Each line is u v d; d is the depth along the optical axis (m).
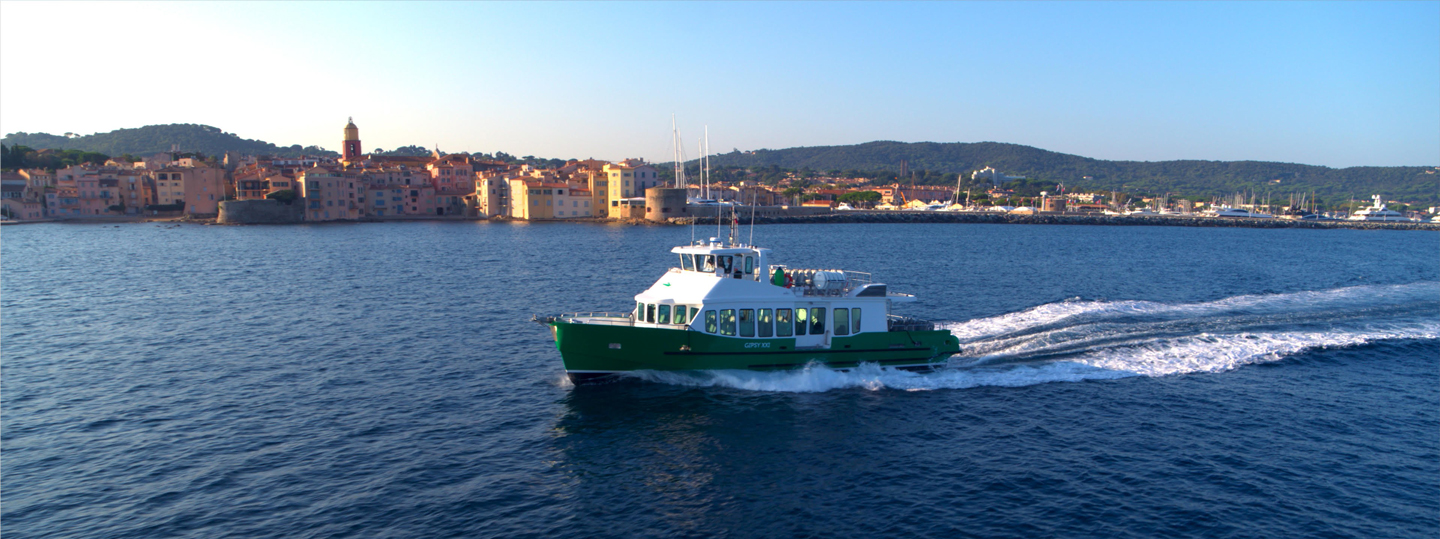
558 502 20.45
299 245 112.75
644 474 22.22
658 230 160.62
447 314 48.31
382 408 28.06
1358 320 42.00
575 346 28.86
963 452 23.77
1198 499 20.58
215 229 158.88
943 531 19.08
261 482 21.47
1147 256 100.50
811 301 30.09
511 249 104.69
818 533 19.02
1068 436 25.00
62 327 44.50
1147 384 30.33
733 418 26.48
